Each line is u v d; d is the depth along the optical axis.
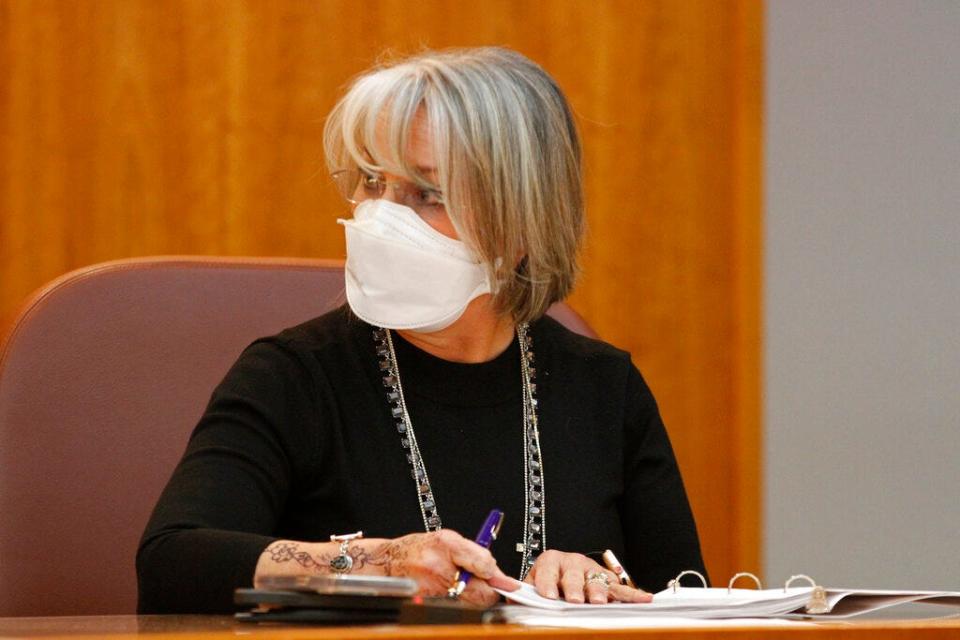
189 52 10.59
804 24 11.48
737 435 11.39
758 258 11.41
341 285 7.79
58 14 10.41
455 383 6.66
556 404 6.87
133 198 10.49
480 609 4.31
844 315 11.61
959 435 11.77
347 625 4.30
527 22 11.10
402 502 6.39
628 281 11.27
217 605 5.27
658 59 11.31
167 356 7.31
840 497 11.64
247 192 10.62
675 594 5.61
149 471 7.14
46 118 10.40
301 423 6.40
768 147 11.44
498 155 6.26
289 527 6.43
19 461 6.93
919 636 4.06
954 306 11.75
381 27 10.84
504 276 6.43
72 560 6.93
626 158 11.27
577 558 5.99
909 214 11.70
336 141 6.69
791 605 4.99
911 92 11.66
